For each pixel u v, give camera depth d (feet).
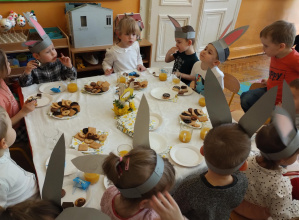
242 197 3.39
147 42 11.21
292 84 5.51
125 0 10.98
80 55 11.02
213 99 3.25
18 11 9.33
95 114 5.37
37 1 9.43
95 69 11.09
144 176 2.43
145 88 6.57
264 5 14.66
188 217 3.50
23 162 5.95
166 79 7.10
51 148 4.31
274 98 2.80
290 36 6.55
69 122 5.04
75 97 5.96
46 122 4.99
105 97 6.04
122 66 8.73
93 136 4.55
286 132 3.12
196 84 7.49
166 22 11.98
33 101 5.20
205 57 6.75
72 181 3.75
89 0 10.31
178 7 11.86
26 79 6.42
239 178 3.35
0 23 8.47
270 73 7.64
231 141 2.93
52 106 5.33
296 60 6.75
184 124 5.10
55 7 9.87
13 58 9.11
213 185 3.17
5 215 1.91
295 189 4.34
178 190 3.50
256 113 2.97
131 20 8.04
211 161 3.01
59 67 7.28
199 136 4.91
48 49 6.53
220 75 6.79
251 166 3.91
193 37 8.07
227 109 3.25
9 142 3.73
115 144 4.52
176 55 8.96
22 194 3.71
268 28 6.77
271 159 3.57
